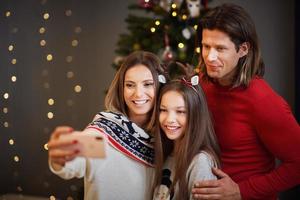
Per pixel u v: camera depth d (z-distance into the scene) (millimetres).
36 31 1837
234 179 1454
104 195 1354
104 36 3623
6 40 1579
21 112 1558
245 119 1388
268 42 3234
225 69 1334
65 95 3254
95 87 3621
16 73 1545
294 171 1312
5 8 1608
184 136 1360
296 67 3045
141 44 2637
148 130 1449
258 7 3242
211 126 1403
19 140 1570
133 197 1383
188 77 1456
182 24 2547
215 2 3301
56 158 1076
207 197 1287
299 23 2984
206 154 1346
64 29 3303
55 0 3295
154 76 1411
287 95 3207
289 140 1297
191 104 1359
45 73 1763
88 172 1333
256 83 1373
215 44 1317
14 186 1590
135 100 1392
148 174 1424
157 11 2572
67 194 2502
